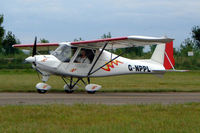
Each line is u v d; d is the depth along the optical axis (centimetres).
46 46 2648
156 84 3431
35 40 2373
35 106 1512
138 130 1098
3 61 5506
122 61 2683
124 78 4400
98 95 2281
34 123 1176
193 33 7675
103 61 2562
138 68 2762
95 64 2523
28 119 1248
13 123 1178
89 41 2330
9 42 6712
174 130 1105
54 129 1091
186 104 1716
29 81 3488
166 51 2934
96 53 2516
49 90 2542
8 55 5675
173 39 2186
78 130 1073
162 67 2909
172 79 4241
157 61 2895
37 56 2314
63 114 1344
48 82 3484
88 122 1216
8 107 1478
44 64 2294
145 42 2317
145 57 6350
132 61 2745
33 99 1897
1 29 6159
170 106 1608
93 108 1500
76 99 1947
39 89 2317
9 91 2422
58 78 4222
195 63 6369
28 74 4616
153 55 2881
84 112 1401
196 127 1161
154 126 1164
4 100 1833
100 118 1283
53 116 1312
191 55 6562
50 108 1459
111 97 2136
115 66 2634
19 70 5084
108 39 2283
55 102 1727
